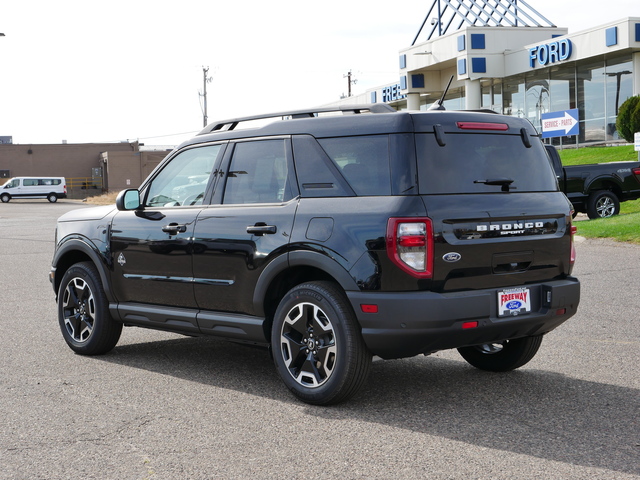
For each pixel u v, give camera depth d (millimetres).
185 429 4566
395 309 4586
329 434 4434
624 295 9141
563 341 6891
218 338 5762
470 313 4676
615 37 29594
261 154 5535
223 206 5664
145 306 6195
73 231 6809
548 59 33219
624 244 14305
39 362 6430
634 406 4906
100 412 4941
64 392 5445
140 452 4180
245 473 3844
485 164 4980
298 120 5367
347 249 4758
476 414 4789
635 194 17906
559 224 5242
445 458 4008
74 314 6816
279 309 5160
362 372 4844
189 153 6133
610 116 31562
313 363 5012
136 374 5973
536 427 4508
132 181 73625
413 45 40188
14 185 60281
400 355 4762
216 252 5551
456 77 39062
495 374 5836
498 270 4895
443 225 4645
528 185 5176
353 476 3777
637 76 29953
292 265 5062
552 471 3803
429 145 4793
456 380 5664
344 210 4867
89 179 81750
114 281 6418
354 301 4715
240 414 4863
